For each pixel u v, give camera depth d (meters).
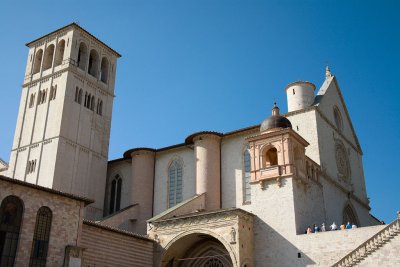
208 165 61.00
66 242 40.53
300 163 52.22
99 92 77.25
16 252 36.81
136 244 49.62
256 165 52.19
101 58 80.00
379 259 38.38
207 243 53.38
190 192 63.25
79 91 73.31
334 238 44.59
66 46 74.75
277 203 49.28
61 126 67.81
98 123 74.88
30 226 38.25
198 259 53.75
